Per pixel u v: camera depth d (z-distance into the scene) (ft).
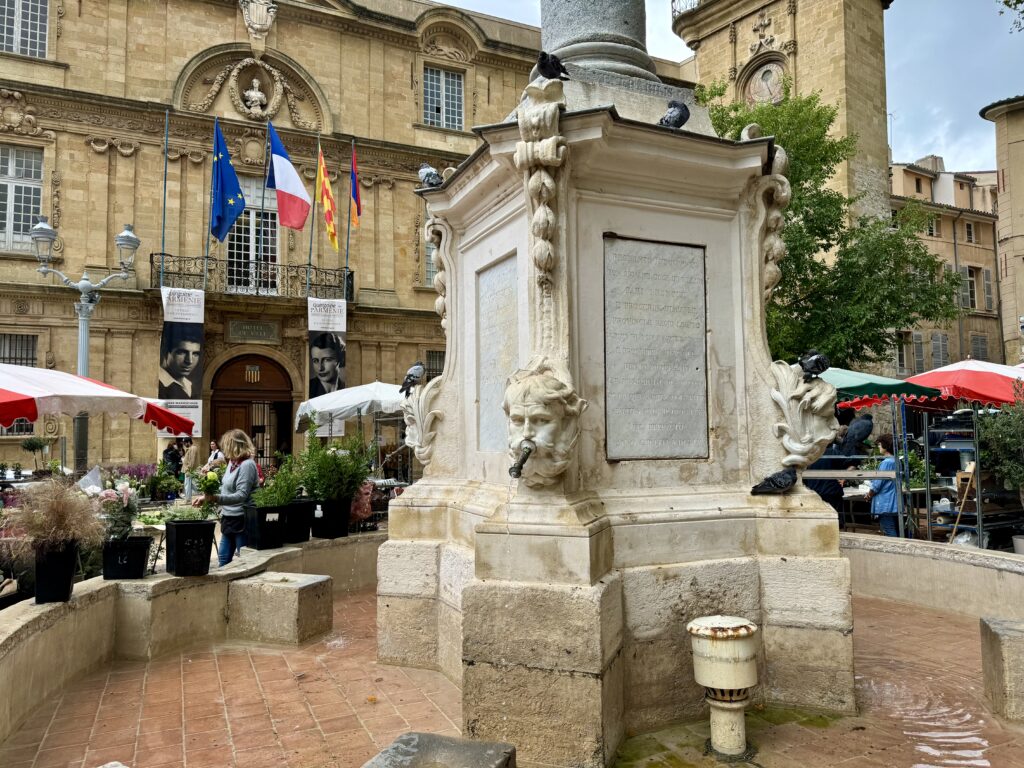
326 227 77.61
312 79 83.10
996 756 10.69
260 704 13.39
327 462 25.77
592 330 12.49
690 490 13.04
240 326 78.64
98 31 74.79
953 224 117.39
